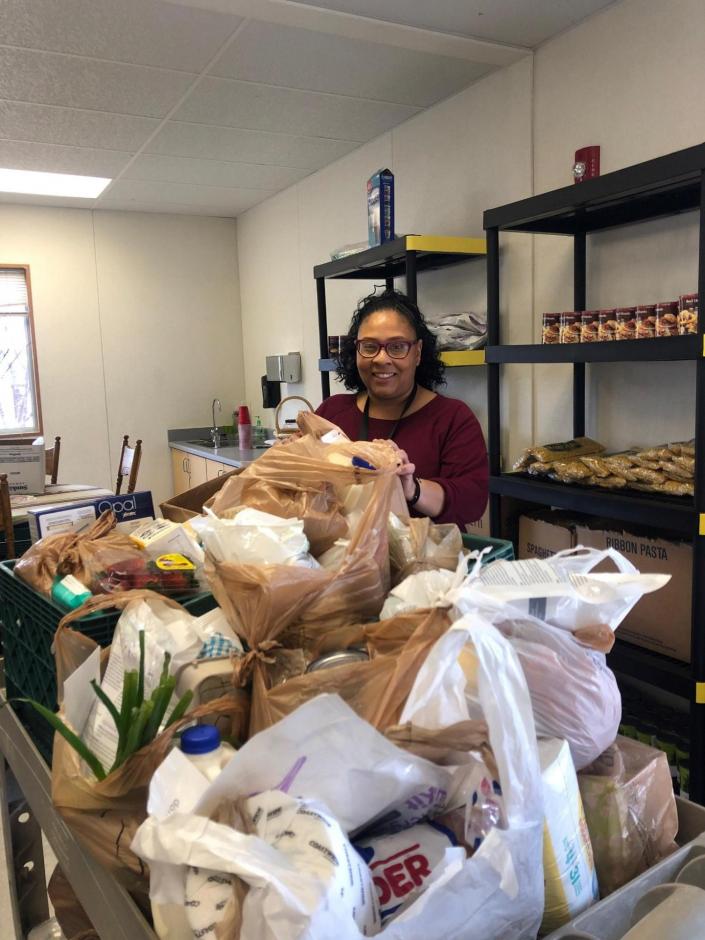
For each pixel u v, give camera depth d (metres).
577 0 2.32
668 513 1.90
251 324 5.56
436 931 0.49
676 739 2.08
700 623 1.86
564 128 2.58
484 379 3.14
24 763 1.06
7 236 4.87
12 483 3.08
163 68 2.81
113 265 5.21
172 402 5.52
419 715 0.60
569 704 0.67
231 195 4.88
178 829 0.51
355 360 2.06
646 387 2.39
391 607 0.75
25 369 5.06
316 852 0.50
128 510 1.29
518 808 0.53
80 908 1.28
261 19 2.38
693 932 0.50
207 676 0.72
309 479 0.99
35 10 2.34
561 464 2.32
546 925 0.59
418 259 3.15
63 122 3.38
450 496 1.62
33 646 1.02
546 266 2.73
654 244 2.31
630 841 0.69
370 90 3.07
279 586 0.74
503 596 0.67
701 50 2.10
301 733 0.56
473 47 2.63
